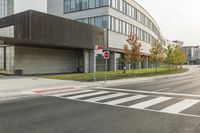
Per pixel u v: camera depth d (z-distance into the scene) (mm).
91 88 19031
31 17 29844
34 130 7156
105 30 42344
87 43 38156
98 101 12562
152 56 45875
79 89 18266
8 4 89438
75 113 9562
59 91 16625
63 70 39594
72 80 24375
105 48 41625
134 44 35500
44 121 8242
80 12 46094
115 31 45250
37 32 30516
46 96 14570
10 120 8383
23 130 7156
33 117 8844
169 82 25359
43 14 31359
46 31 31672
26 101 12648
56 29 33062
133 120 8406
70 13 47594
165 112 9773
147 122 8125
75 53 41906
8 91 15992
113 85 21500
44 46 33906
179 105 11383
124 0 49000
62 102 12281
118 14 46375
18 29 31719
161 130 7164
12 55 31719
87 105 11375
